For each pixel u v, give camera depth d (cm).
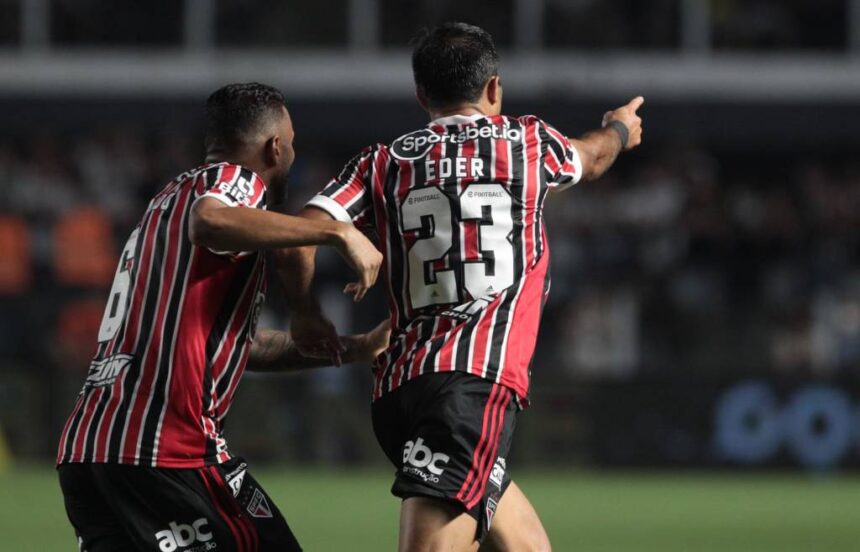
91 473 1716
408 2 7869
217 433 1742
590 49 7794
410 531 1712
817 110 7569
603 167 1936
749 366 5766
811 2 7775
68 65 7788
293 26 7881
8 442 5847
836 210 6962
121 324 1734
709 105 7588
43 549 3259
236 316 1741
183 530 1711
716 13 7788
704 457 5762
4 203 6638
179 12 7869
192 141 7588
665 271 6525
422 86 1856
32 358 6000
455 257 1777
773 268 6706
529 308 1794
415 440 1738
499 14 7831
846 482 5475
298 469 5797
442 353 1755
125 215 6788
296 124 7612
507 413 1775
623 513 4253
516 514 1941
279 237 1653
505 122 1831
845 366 6006
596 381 5803
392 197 1800
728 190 7388
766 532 3772
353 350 1967
